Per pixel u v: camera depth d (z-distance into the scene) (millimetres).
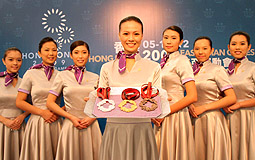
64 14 2945
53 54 2469
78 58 2357
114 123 1392
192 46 2869
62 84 2316
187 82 1999
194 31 2881
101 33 2920
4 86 2508
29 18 2965
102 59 2902
